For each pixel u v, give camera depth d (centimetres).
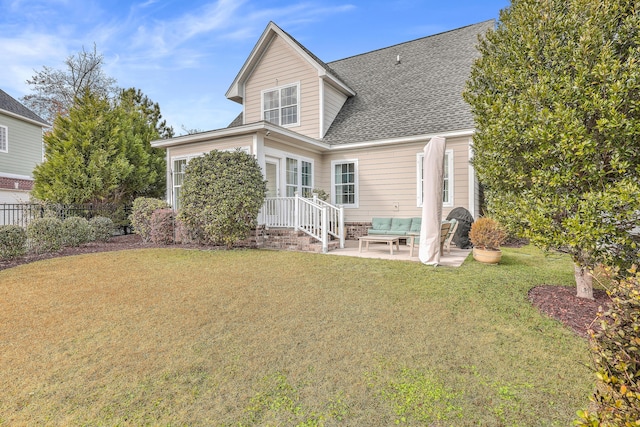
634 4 328
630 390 143
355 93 1302
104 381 246
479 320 352
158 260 676
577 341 299
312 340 311
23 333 328
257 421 203
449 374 251
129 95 1948
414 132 976
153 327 343
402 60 1350
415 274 544
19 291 467
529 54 374
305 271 573
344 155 1122
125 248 861
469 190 913
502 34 441
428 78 1189
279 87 1234
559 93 337
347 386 238
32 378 250
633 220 317
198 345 302
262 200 813
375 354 283
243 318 366
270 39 1245
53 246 810
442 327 336
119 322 356
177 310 391
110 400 224
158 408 215
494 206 447
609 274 250
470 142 909
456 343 301
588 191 343
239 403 220
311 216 855
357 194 1096
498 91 431
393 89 1225
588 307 377
